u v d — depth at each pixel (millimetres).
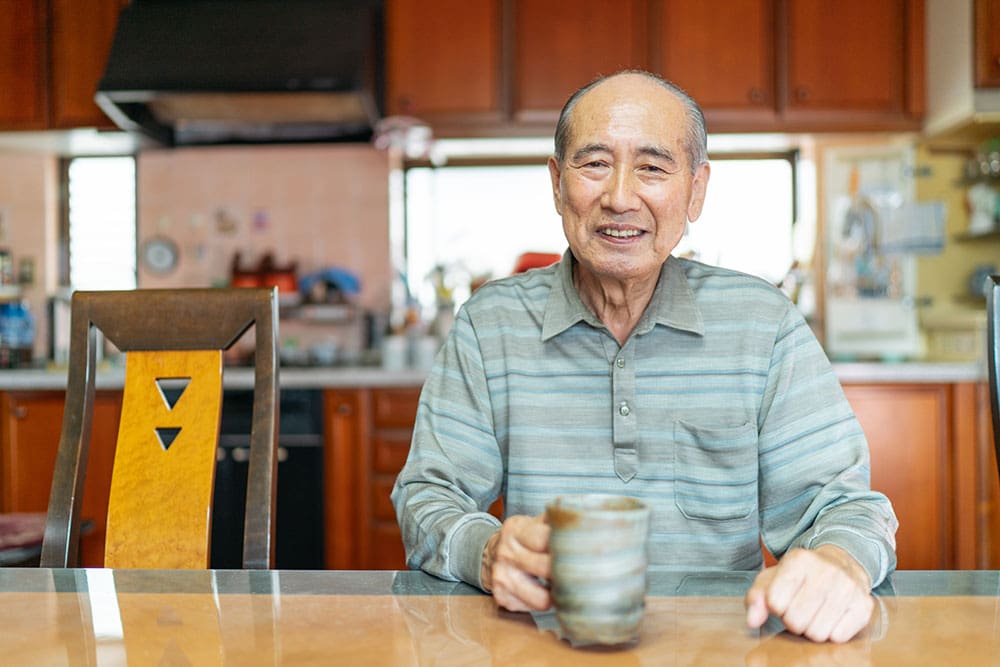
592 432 1174
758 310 1184
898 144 3482
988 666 627
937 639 683
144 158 3779
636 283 1155
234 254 3754
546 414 1189
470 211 3812
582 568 636
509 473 1200
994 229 3188
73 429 1219
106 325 1246
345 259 3738
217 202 3770
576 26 3223
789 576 704
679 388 1168
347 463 2912
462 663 636
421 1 3252
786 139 3438
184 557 1166
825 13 3193
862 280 3500
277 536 2918
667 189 1093
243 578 874
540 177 3775
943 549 2777
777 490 1142
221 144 3553
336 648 673
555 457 1177
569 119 1124
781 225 3756
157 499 1186
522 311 1239
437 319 3273
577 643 652
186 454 1196
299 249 3754
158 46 3166
